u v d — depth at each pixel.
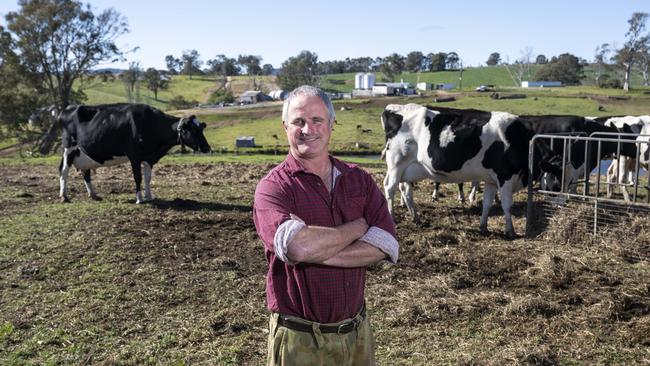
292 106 2.85
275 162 18.80
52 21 44.06
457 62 166.88
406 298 6.29
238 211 10.56
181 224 9.55
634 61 98.56
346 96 94.31
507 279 6.96
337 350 2.88
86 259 7.67
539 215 9.87
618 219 8.44
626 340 5.25
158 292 6.52
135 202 11.48
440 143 9.51
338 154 37.09
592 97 77.50
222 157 21.66
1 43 43.50
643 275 6.90
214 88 125.19
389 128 10.20
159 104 96.81
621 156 13.49
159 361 4.96
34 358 5.02
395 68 142.25
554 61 135.50
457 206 11.61
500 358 4.89
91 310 6.04
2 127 45.66
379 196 3.05
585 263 7.34
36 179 14.88
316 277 2.81
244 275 7.13
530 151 8.97
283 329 2.87
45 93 47.06
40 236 8.75
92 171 16.11
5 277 7.02
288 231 2.63
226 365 4.88
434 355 5.00
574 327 5.54
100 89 108.06
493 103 72.69
